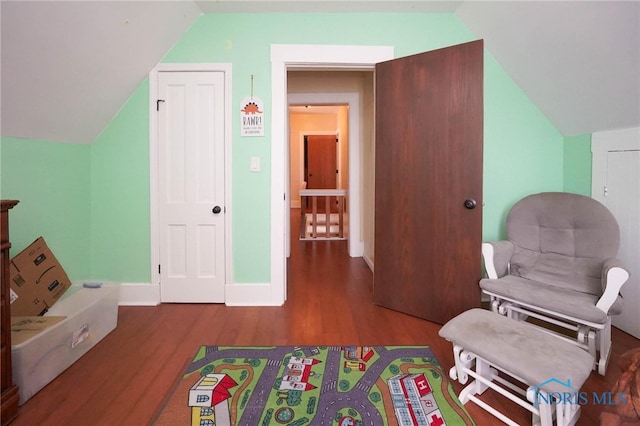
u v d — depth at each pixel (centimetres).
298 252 450
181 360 181
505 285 190
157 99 253
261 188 257
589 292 179
